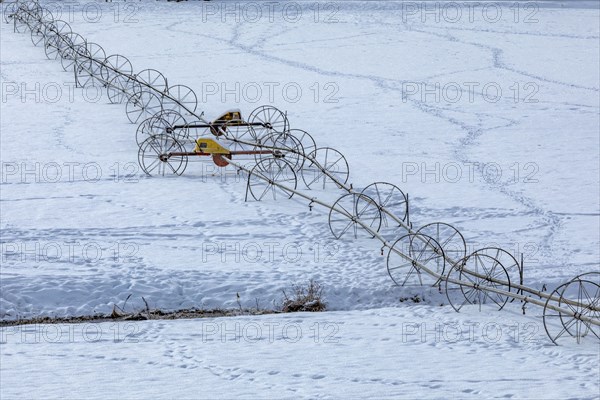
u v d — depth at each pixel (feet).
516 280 247.09
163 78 482.28
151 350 204.03
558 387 185.68
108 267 250.78
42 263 252.42
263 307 235.61
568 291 242.58
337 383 187.32
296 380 188.55
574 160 357.61
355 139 384.06
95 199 304.91
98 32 582.35
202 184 321.93
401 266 246.68
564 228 287.48
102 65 470.80
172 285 241.35
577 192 320.70
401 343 209.15
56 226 279.69
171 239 271.90
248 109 429.79
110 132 388.37
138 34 581.12
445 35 593.83
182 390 183.42
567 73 504.84
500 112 429.79
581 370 194.90
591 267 256.93
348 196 311.06
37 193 310.24
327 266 255.29
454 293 241.76
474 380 188.96
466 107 437.99
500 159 358.02
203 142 331.36
